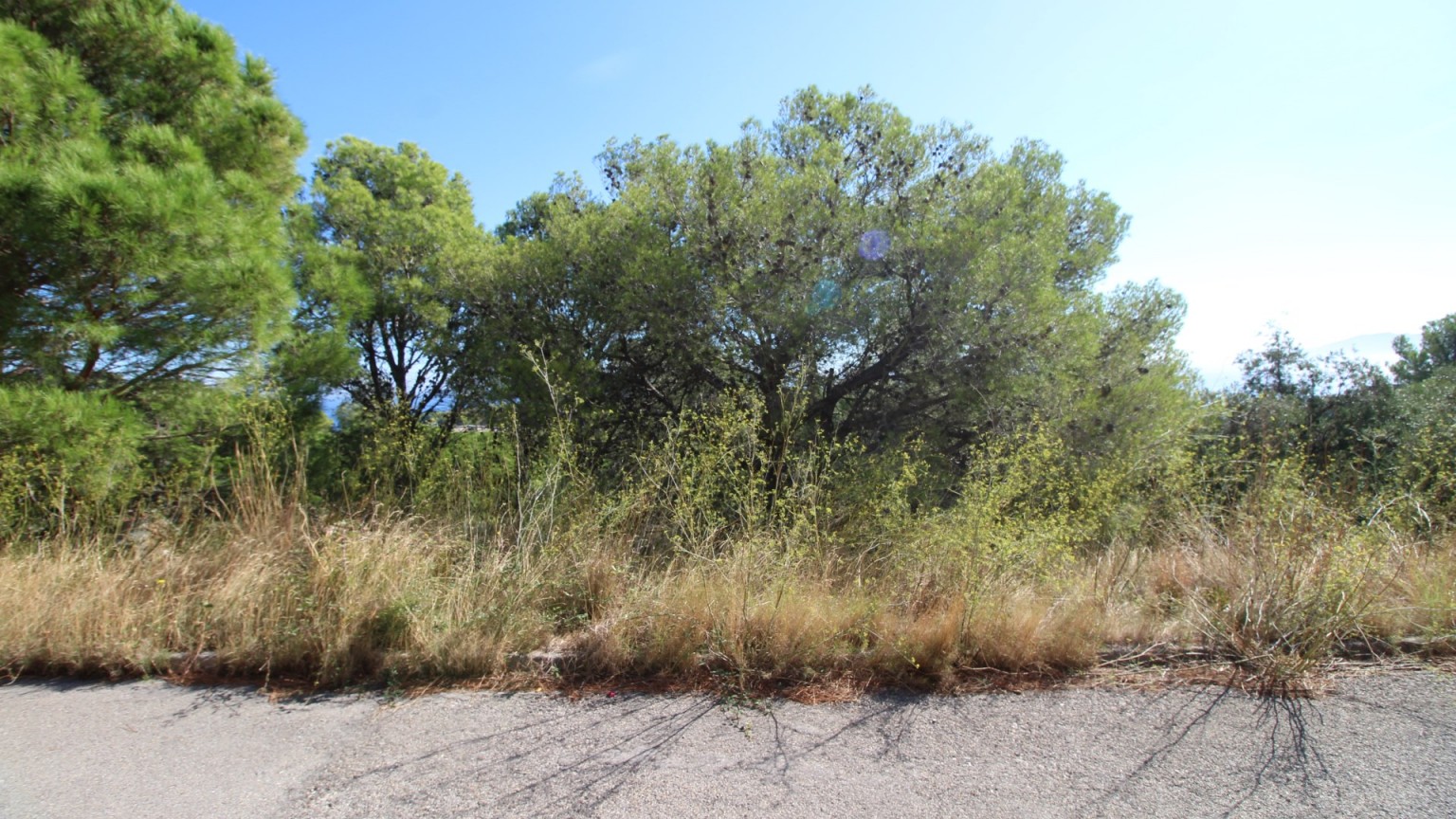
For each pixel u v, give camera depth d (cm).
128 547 471
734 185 731
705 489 504
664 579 426
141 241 487
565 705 337
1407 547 481
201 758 286
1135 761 289
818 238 695
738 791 263
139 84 627
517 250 838
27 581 395
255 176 693
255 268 545
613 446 774
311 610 379
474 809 250
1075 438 740
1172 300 861
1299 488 514
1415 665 388
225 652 367
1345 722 323
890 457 654
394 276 1030
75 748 293
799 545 450
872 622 393
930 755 293
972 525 438
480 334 878
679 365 783
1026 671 378
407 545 440
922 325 706
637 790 263
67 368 529
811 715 330
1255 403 1042
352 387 1039
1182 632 417
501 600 409
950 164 778
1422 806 256
